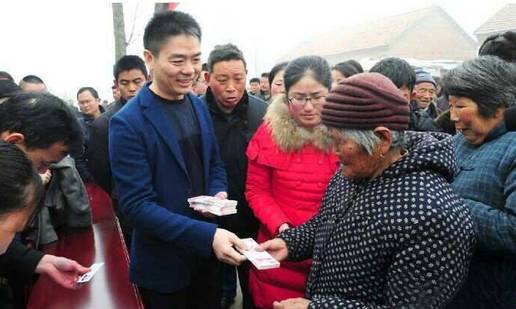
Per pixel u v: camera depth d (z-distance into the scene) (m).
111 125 1.76
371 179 1.37
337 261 1.39
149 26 1.78
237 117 2.72
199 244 1.66
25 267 1.73
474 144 1.72
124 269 2.13
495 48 2.05
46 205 2.42
